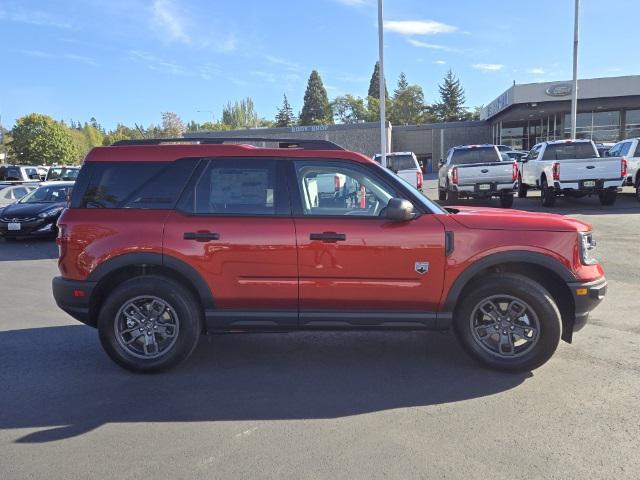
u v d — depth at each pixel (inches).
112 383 189.5
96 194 197.0
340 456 137.6
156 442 146.8
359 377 191.8
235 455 139.2
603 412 159.6
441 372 194.5
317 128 2046.0
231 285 190.5
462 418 157.9
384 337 236.8
